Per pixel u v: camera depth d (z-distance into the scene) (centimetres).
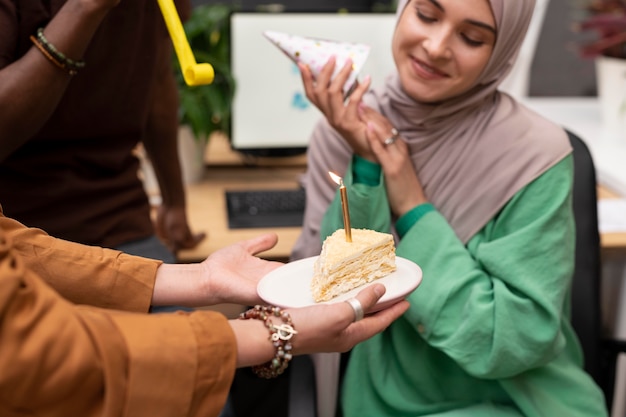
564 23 261
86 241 144
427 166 142
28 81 115
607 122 234
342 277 105
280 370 88
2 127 118
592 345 154
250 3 232
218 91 210
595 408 140
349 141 139
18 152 134
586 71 267
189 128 204
